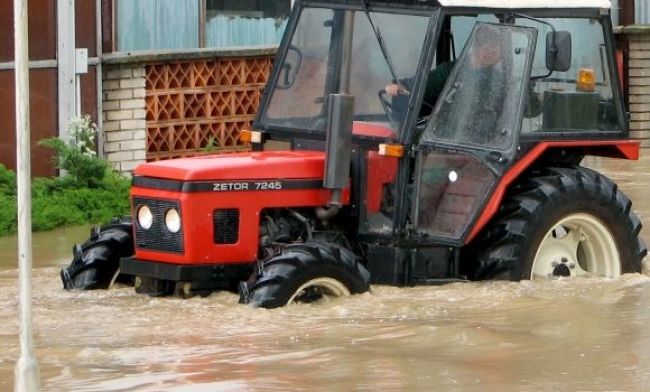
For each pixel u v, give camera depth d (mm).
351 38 21156
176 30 33281
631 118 41438
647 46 41219
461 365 16734
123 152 32531
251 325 18688
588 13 21859
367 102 20859
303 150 21484
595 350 17453
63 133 30781
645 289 21219
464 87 20781
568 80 21703
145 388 15609
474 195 20906
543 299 20391
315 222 20859
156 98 33062
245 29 34688
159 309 19516
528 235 21125
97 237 21484
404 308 19656
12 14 29812
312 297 19812
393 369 16500
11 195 28609
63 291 21078
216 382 15867
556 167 22141
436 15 20422
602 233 21922
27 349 14461
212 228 19922
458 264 21156
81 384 15789
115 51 32094
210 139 34219
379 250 20750
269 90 21984
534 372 16375
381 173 20719
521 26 20969
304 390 15547
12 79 29891
